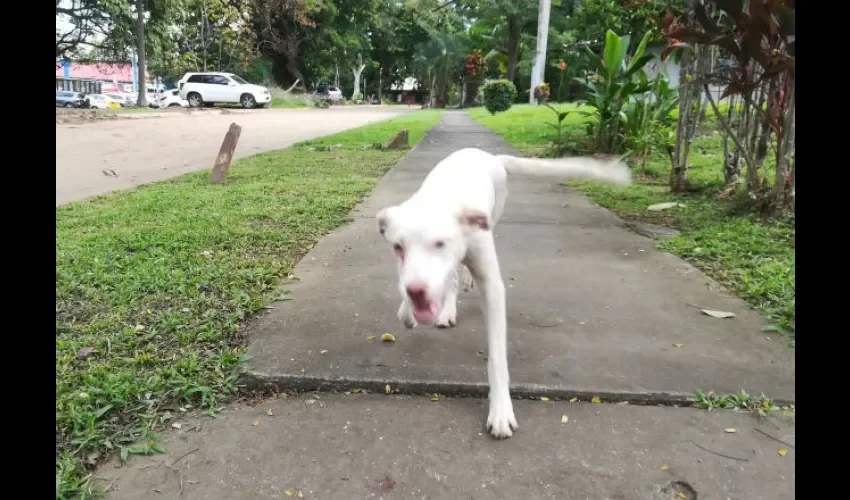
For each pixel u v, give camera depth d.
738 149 6.77
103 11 31.31
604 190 8.04
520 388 2.74
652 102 10.89
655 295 3.96
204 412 2.64
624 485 2.15
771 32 5.04
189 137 16.30
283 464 2.29
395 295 3.95
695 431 2.47
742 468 2.23
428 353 3.11
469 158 3.38
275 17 47.25
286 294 3.99
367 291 4.02
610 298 3.90
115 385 2.77
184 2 37.22
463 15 60.62
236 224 5.88
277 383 2.83
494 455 2.32
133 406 2.66
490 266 2.59
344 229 5.76
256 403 2.73
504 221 6.20
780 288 3.89
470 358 3.05
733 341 3.24
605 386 2.76
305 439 2.44
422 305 2.19
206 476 2.23
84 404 2.63
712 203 6.85
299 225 5.84
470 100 61.31
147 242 5.17
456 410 2.64
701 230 5.54
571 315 3.61
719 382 2.81
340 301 3.85
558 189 8.26
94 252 4.89
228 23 45.28
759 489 2.13
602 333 3.35
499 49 46.84
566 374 2.88
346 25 54.41
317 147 13.40
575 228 5.89
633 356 3.07
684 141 7.85
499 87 25.73
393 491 2.13
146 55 36.22
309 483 2.18
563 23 43.41
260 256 4.86
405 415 2.60
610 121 10.71
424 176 8.92
